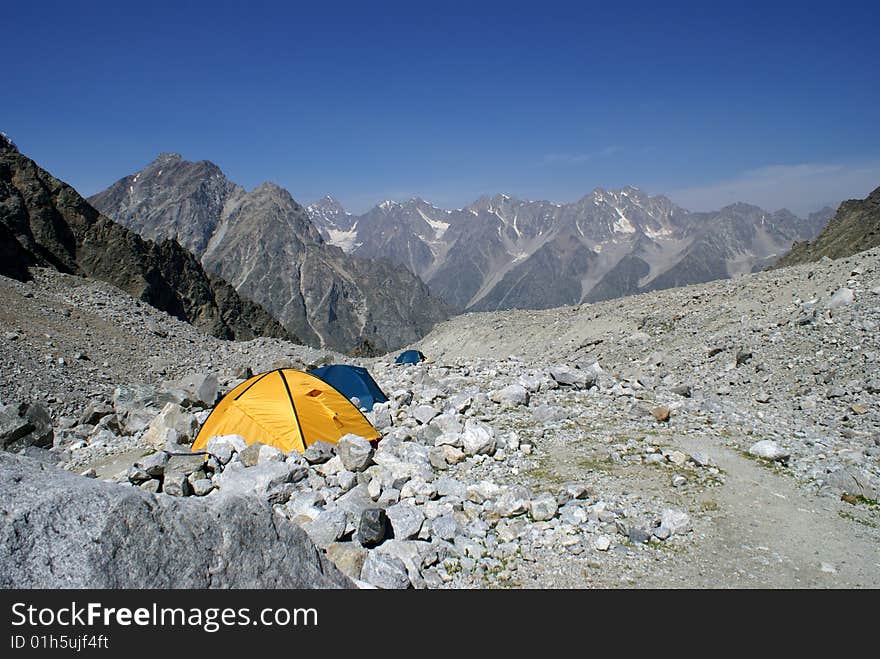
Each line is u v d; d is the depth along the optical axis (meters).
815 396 19.27
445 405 17.45
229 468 11.87
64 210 87.19
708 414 16.67
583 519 10.16
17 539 5.44
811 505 10.98
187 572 6.04
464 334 54.25
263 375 15.26
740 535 9.82
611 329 39.56
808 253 107.06
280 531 6.99
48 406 23.14
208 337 45.59
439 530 9.70
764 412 18.28
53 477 6.27
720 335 29.20
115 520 5.85
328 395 15.02
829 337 22.83
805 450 13.72
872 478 11.83
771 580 8.54
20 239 61.06
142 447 16.09
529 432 14.97
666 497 11.18
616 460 13.04
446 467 12.90
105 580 5.59
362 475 11.67
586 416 16.41
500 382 20.47
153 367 32.88
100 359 31.31
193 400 20.70
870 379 18.72
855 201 107.44
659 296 43.41
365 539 9.07
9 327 30.19
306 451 12.69
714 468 12.45
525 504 10.44
